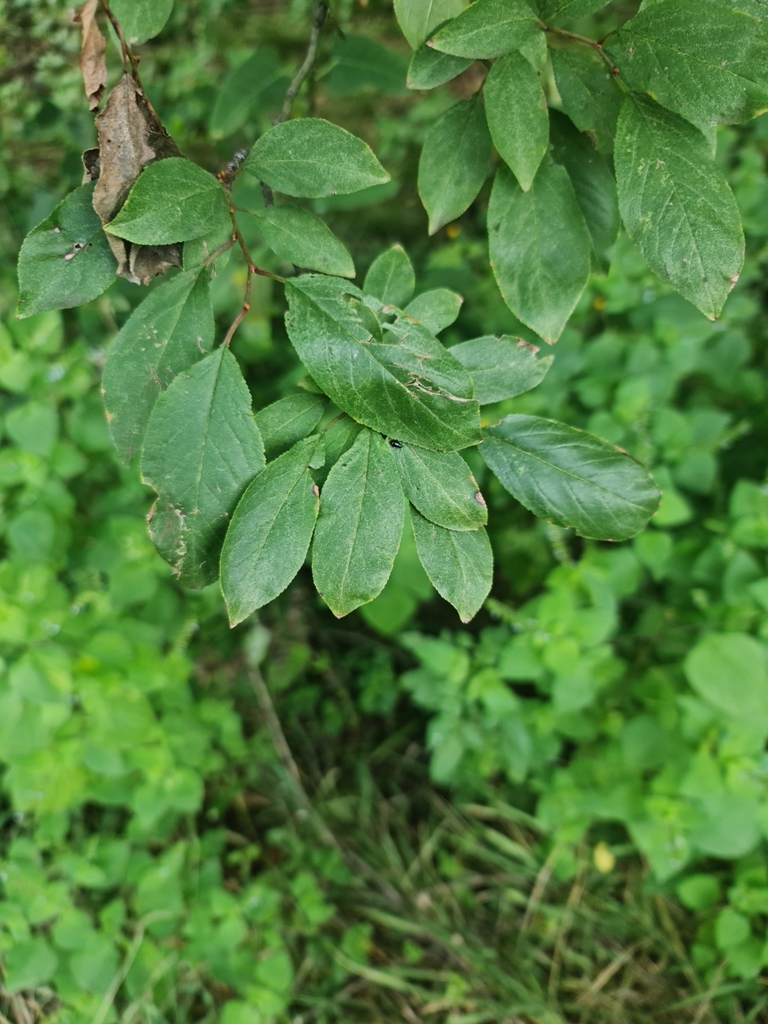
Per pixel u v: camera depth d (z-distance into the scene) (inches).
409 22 10.4
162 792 24.6
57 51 25.6
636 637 28.1
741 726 23.7
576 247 10.7
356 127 31.9
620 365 28.2
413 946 27.2
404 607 26.5
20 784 23.8
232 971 24.2
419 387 9.1
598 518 10.3
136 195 9.0
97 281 10.0
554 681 25.3
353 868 29.1
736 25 8.9
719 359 29.9
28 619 23.7
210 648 30.8
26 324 25.2
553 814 26.0
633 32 9.4
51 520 25.1
